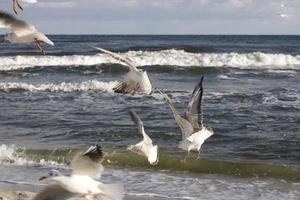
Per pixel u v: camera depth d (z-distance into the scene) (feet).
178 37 404.57
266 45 222.28
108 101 72.13
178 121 26.66
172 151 44.60
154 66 108.06
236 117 58.90
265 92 78.33
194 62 122.31
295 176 38.29
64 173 38.47
